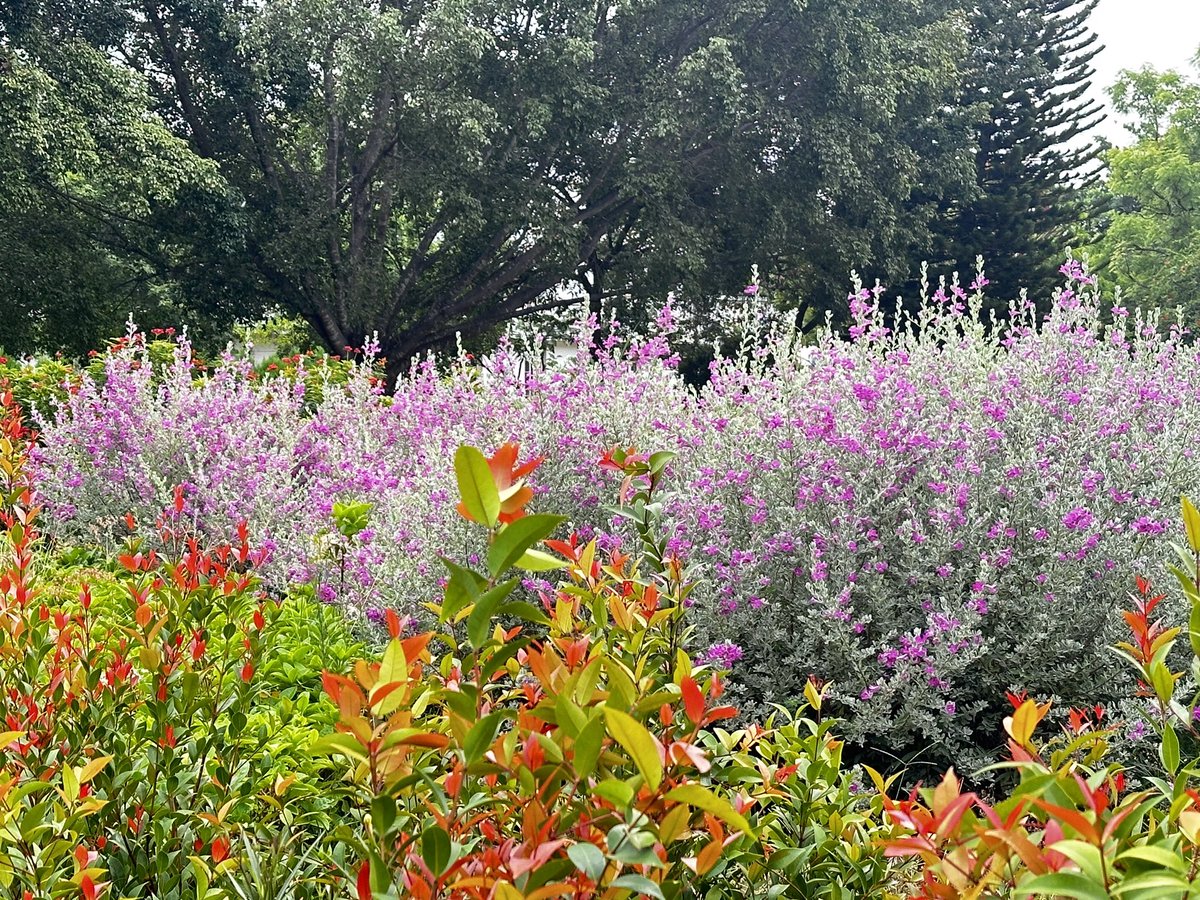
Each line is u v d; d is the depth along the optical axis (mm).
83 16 20125
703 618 3891
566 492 4660
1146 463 4164
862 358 5035
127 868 1874
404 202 24844
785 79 24531
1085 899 846
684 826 1103
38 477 6270
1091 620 3855
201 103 22875
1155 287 32844
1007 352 5246
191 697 2088
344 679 1161
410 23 22266
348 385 7805
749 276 25766
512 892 879
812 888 1605
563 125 22703
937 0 29562
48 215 19938
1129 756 3438
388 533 4746
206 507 5824
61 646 2209
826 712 3922
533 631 4082
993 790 3623
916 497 4367
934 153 27953
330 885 1704
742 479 4355
